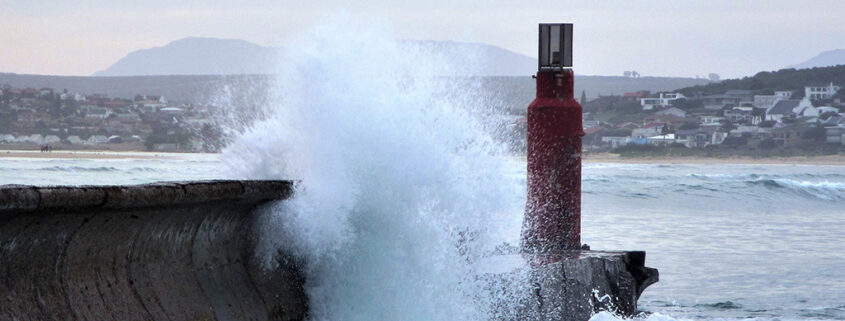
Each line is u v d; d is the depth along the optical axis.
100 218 4.04
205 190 4.56
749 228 22.52
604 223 22.06
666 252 16.03
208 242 4.96
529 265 6.96
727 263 14.70
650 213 27.23
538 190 8.74
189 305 4.68
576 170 8.77
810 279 13.06
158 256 4.60
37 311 3.79
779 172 92.56
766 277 13.16
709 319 9.70
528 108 8.84
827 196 40.56
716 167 113.75
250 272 5.26
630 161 145.12
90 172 45.41
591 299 7.62
